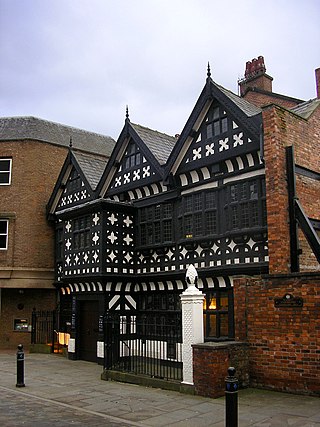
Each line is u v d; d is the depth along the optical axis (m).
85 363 15.21
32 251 19.69
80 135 24.41
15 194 20.08
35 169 20.44
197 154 13.51
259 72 20.34
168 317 14.23
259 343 9.55
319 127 13.05
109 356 11.91
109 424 7.29
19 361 10.84
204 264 13.05
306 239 11.41
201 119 13.50
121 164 16.47
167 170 13.96
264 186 11.78
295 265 10.91
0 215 19.77
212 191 13.09
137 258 15.53
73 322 16.34
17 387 10.68
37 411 8.25
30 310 20.03
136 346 13.45
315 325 8.73
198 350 9.32
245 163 12.30
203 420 7.44
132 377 10.93
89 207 15.50
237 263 12.10
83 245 16.00
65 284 18.55
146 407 8.43
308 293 8.89
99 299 15.16
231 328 12.30
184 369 9.68
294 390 8.91
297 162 11.85
